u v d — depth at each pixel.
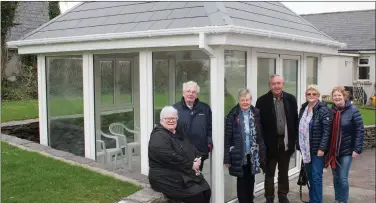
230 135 5.28
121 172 5.58
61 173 5.45
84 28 6.43
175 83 5.64
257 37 5.45
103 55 6.34
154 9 6.08
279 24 6.48
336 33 25.45
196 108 5.11
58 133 7.07
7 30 17.23
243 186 5.47
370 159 10.16
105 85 6.39
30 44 6.79
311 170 5.78
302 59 7.33
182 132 4.87
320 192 5.70
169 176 4.62
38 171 5.50
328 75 22.59
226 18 5.14
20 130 8.43
